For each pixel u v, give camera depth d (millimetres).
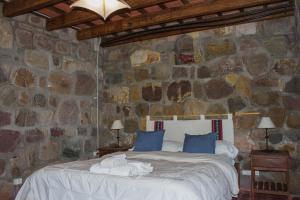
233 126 4234
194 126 4473
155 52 4961
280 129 3949
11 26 3754
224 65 4371
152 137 4250
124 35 5070
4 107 3607
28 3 3424
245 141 4152
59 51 4516
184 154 3678
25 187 2922
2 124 3570
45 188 2779
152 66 4977
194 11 3811
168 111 4773
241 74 4246
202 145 3859
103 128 5379
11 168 3652
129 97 5164
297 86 3887
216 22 4289
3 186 3541
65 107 4574
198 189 2307
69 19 4055
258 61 4141
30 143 3932
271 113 4020
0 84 3572
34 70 4055
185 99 4641
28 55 3971
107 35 4941
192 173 2611
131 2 3482
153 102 4922
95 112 5246
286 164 3496
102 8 2924
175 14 3953
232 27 4336
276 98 4000
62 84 4535
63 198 2631
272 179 3975
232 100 4281
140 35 4902
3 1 3598
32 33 4055
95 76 5285
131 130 5102
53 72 4379
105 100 5406
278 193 3508
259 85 4117
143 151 4109
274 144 3969
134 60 5156
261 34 4141
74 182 2617
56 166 3008
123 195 2352
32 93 4004
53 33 4422
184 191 2188
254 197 3736
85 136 4980
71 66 4742
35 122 4027
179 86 4707
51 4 3373
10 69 3709
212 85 4441
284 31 4000
